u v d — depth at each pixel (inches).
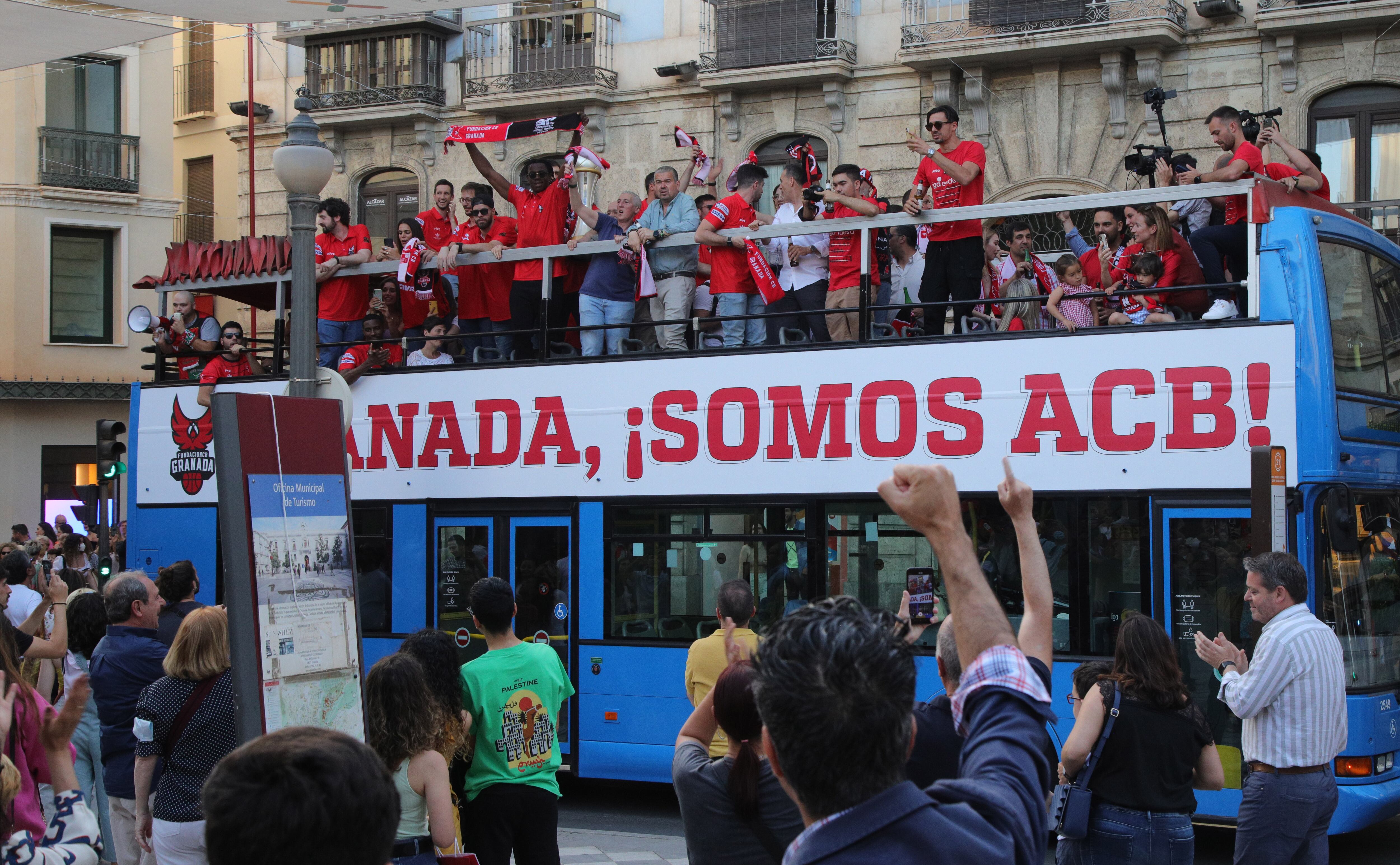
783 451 408.8
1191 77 784.3
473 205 499.2
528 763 247.8
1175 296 381.4
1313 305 347.3
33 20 319.6
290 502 227.3
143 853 275.9
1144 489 360.2
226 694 239.8
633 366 435.2
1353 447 352.5
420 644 227.9
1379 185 753.0
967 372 385.4
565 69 951.0
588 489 438.6
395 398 478.0
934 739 158.6
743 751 161.0
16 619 389.1
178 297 563.8
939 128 417.4
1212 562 351.6
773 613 405.4
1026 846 89.3
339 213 524.7
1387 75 740.7
